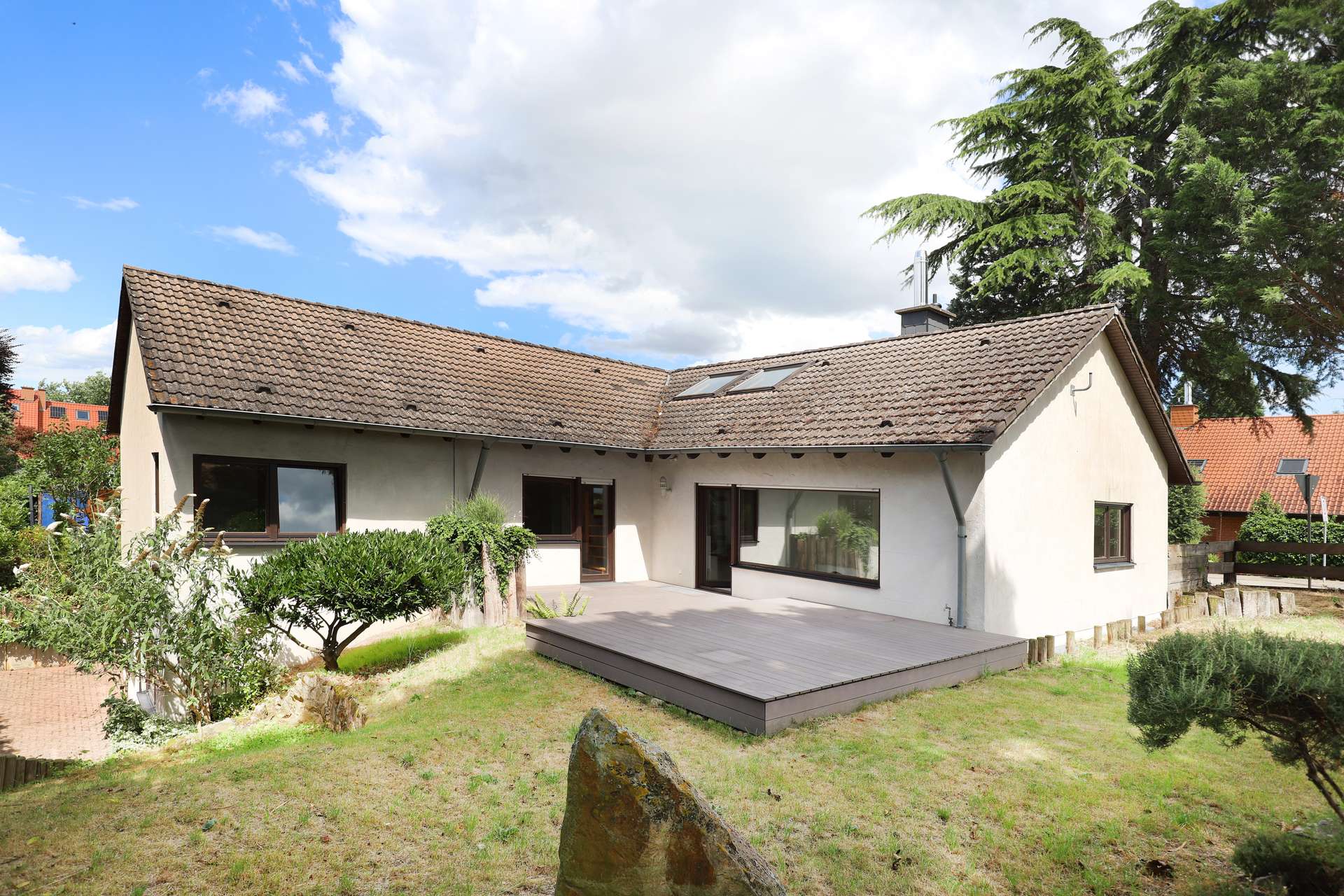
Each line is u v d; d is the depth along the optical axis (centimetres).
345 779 538
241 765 573
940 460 975
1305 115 934
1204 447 2772
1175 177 1930
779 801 503
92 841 437
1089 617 1159
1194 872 409
